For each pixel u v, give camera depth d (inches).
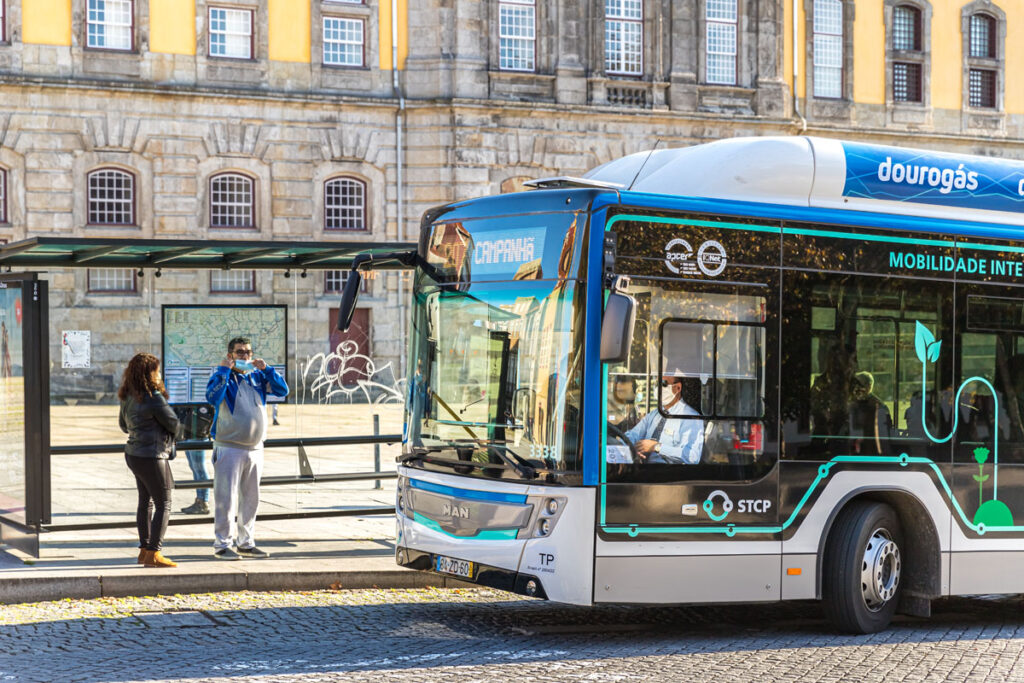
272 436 571.8
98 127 1236.5
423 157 1346.0
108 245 470.6
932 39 1549.0
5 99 1205.1
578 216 366.0
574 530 357.4
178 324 545.3
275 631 383.2
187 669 332.2
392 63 1342.3
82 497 518.6
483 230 390.0
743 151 397.7
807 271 394.6
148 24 1252.5
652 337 368.8
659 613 440.8
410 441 407.8
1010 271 431.8
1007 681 340.2
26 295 445.1
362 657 349.7
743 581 380.2
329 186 1330.0
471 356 388.5
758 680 333.7
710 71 1441.9
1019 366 431.5
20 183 1213.7
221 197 1293.1
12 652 349.7
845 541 399.5
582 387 358.9
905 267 411.5
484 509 375.6
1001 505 425.7
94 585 421.7
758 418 384.2
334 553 490.6
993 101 1585.9
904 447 407.5
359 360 599.5
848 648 382.6
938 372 415.8
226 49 1286.9
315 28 1314.0
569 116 1371.8
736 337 382.0
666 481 368.5
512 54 1369.3
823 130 1488.7
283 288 569.9
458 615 419.5
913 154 423.5
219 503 469.7
